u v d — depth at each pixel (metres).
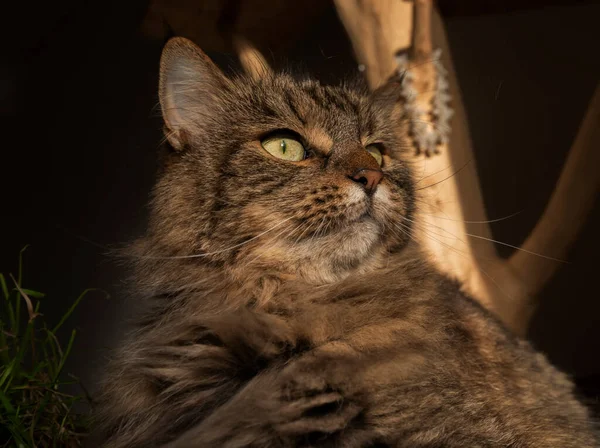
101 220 1.10
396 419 0.48
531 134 1.17
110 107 1.13
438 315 0.54
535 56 1.17
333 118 0.56
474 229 0.72
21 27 1.13
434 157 0.69
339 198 0.53
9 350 0.59
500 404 0.51
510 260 0.73
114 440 0.53
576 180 0.71
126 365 0.54
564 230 0.71
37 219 1.12
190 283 0.54
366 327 0.52
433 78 0.69
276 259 0.53
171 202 0.55
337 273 0.54
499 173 1.16
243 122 0.56
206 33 0.78
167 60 0.56
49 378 0.58
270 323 0.50
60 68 1.15
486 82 1.17
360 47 0.71
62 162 1.14
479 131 1.16
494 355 0.55
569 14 1.15
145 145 1.09
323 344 0.50
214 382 0.51
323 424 0.47
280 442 0.48
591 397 0.72
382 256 0.56
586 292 1.09
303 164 0.54
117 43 1.13
